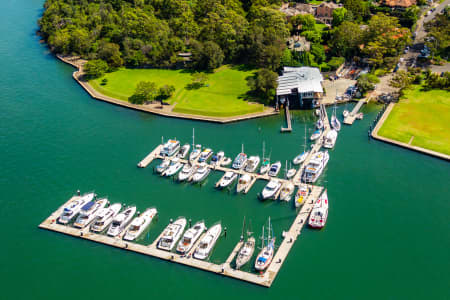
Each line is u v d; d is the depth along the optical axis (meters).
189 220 140.12
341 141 178.25
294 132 185.12
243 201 148.25
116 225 135.38
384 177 158.62
